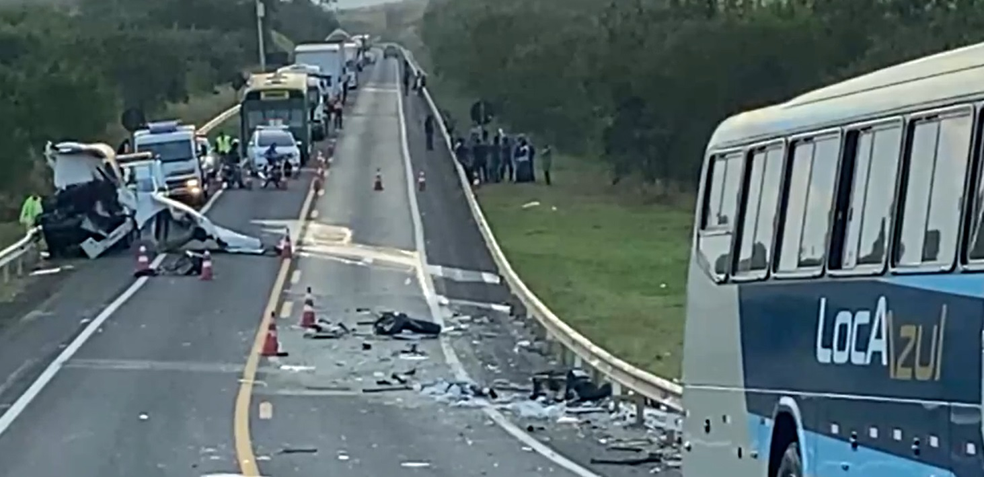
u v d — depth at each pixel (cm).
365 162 12812
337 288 6744
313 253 7831
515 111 14650
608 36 11738
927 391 1816
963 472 1711
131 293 6525
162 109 18112
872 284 2016
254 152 11456
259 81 13288
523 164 11519
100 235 7612
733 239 2673
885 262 1977
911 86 1972
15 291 6606
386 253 7869
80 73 13050
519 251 8056
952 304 1759
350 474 3400
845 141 2170
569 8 17050
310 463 3525
